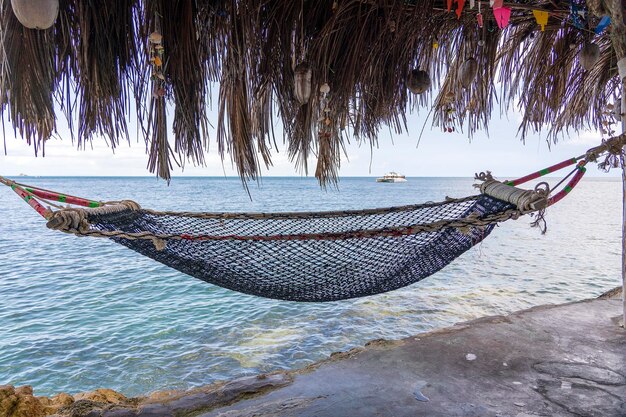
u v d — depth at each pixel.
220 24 1.83
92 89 1.54
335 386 2.03
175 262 1.66
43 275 9.79
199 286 8.72
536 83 3.00
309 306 7.16
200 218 1.96
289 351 5.55
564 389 1.95
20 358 5.48
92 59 1.52
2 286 8.84
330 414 1.79
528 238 14.34
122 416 1.83
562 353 2.31
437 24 2.37
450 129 2.85
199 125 1.89
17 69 1.29
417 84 2.36
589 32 2.48
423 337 2.59
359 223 2.01
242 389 2.03
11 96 1.28
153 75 1.62
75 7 1.46
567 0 2.31
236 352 5.55
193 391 2.09
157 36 1.50
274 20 1.98
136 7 1.64
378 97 2.45
